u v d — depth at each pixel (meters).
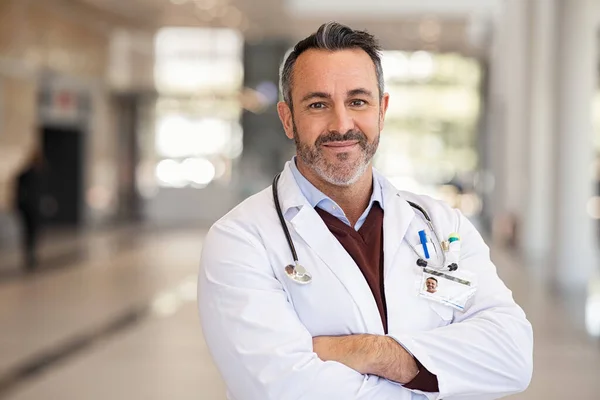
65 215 23.30
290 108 2.24
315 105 2.17
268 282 2.16
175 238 19.92
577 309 10.33
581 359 7.54
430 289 2.21
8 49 18.31
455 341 2.12
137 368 7.10
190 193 25.73
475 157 32.31
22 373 6.93
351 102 2.18
